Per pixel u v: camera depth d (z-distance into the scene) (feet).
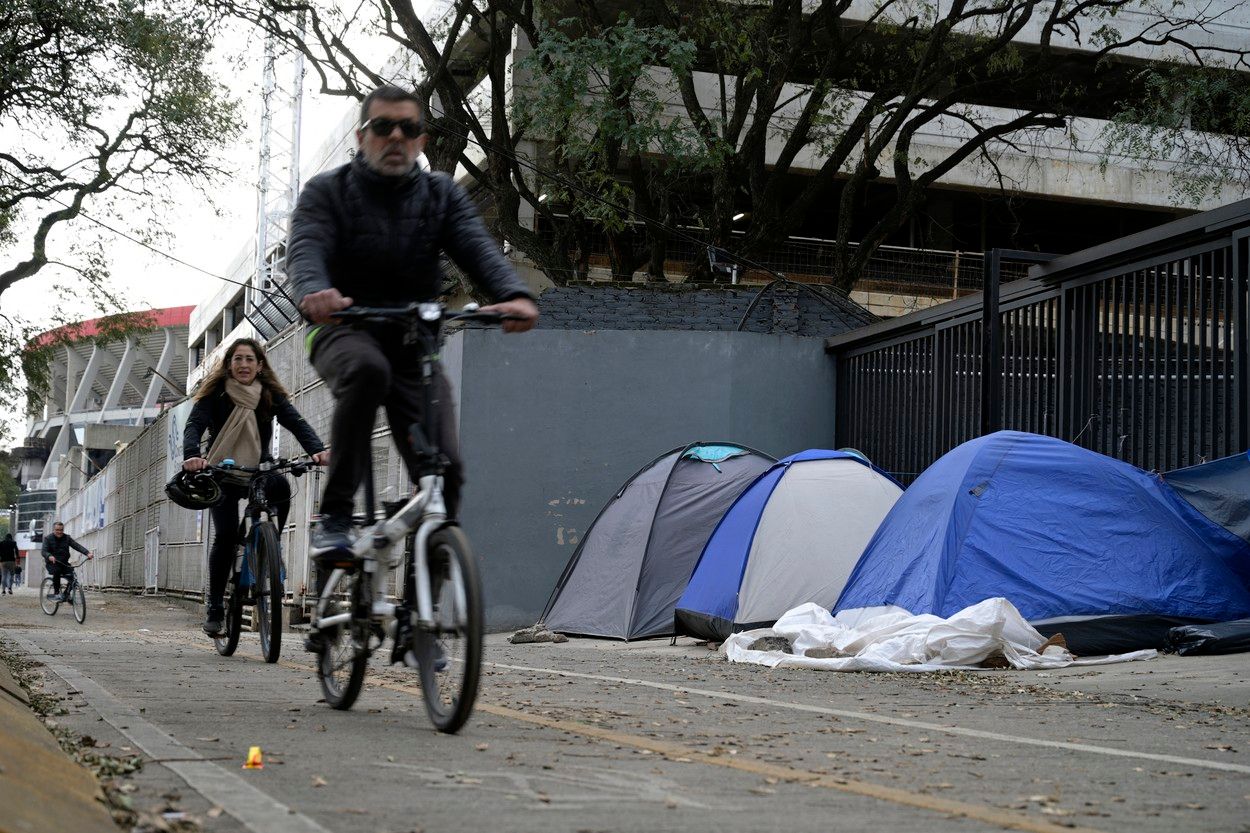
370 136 14.28
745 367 47.32
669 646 36.14
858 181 65.62
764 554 35.12
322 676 16.12
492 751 11.69
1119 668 25.12
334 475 14.05
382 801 8.96
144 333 84.74
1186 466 30.25
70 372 274.77
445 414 13.80
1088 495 29.68
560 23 59.00
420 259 14.78
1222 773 11.32
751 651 29.22
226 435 25.03
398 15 61.31
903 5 77.71
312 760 10.91
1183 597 28.30
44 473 323.37
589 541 42.04
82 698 16.15
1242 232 28.30
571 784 9.87
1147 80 66.44
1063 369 34.55
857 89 70.79
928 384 42.55
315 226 14.28
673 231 59.16
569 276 63.62
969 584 28.73
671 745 12.44
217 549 25.62
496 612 45.78
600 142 56.75
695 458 41.81
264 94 64.03
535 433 46.70
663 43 53.93
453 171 61.57
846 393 47.78
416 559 13.43
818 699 19.16
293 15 60.08
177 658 25.34
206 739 12.12
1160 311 30.83
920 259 87.35
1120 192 89.71
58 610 72.54
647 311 48.85
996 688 21.63
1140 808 9.31
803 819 8.55
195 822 7.87
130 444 126.41
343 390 13.76
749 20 62.08
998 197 91.09
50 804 6.93
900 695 20.24
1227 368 28.96
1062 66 89.25
